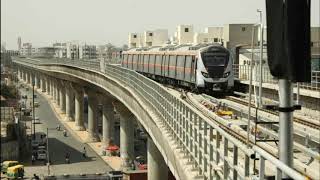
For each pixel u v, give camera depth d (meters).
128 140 68.75
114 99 67.62
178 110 23.77
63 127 110.44
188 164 19.72
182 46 49.62
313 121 23.44
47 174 69.00
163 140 28.11
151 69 59.41
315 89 29.70
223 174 13.05
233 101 36.09
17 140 81.25
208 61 42.28
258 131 15.98
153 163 43.75
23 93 185.75
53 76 136.38
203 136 16.81
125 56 74.69
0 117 93.31
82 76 88.06
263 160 8.13
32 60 167.00
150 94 37.03
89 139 93.19
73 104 121.44
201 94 41.03
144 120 40.84
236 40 59.00
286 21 6.92
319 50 47.78
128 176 57.09
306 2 6.94
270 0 7.10
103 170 69.88
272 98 31.59
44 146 86.62
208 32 82.50
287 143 7.18
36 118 121.94
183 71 46.72
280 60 7.01
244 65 46.28
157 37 113.44
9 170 67.75
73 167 72.81
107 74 66.25
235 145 11.31
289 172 6.46
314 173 10.97
